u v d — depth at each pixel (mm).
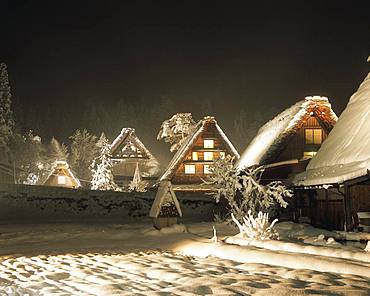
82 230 26359
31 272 13500
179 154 46500
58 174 58500
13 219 35219
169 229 24141
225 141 45750
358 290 9234
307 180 22031
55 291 10484
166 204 24781
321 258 12922
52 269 13914
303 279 10891
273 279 10867
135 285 10750
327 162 22625
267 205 23141
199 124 46969
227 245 17078
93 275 12414
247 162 34125
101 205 38344
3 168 56406
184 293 9562
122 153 68250
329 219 22141
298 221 25656
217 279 10883
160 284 10820
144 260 15164
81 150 93812
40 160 85438
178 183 45062
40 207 37188
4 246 20703
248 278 11023
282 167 30766
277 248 15828
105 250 18766
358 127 22531
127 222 33969
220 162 25141
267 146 32000
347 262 12258
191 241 19922
